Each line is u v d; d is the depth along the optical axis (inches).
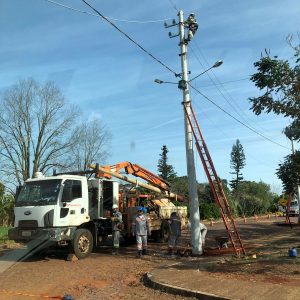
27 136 1841.8
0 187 1600.6
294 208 2006.6
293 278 373.1
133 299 348.2
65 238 569.0
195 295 339.0
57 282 423.5
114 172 715.4
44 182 588.7
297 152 541.0
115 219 647.1
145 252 620.4
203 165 579.8
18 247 720.3
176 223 614.5
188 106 597.0
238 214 2201.0
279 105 484.4
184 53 612.1
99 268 504.7
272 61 473.1
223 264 469.1
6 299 354.3
